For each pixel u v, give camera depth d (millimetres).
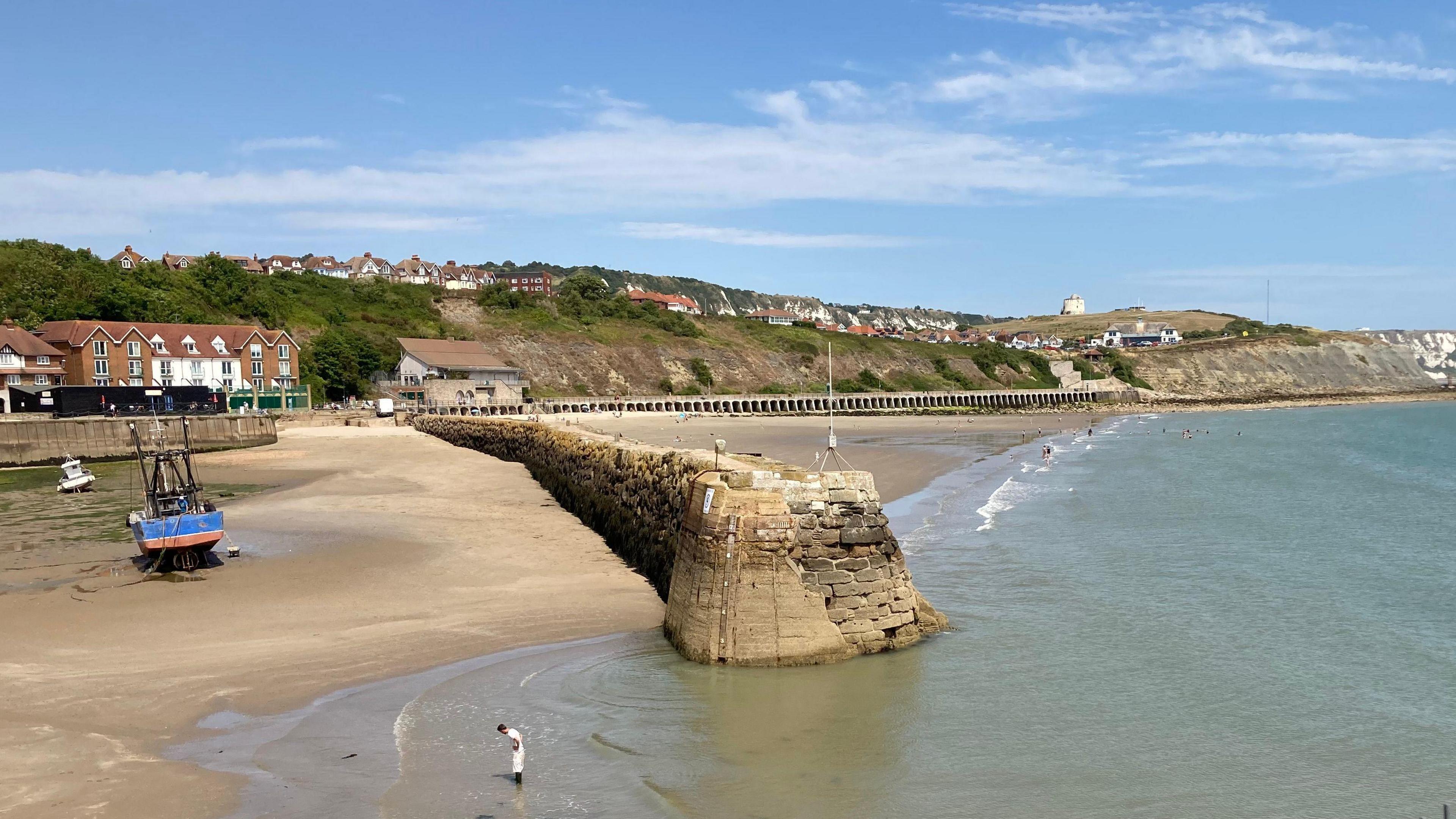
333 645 21234
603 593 25688
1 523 39719
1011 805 14242
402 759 15352
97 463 68750
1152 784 14969
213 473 57719
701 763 15414
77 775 14453
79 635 22047
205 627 22734
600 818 13500
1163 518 40562
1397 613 24906
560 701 18016
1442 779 15203
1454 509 44125
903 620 21672
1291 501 46625
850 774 15148
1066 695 18719
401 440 79062
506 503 42719
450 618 23375
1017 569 29875
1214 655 21328
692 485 22172
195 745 15797
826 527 20875
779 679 19359
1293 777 15266
